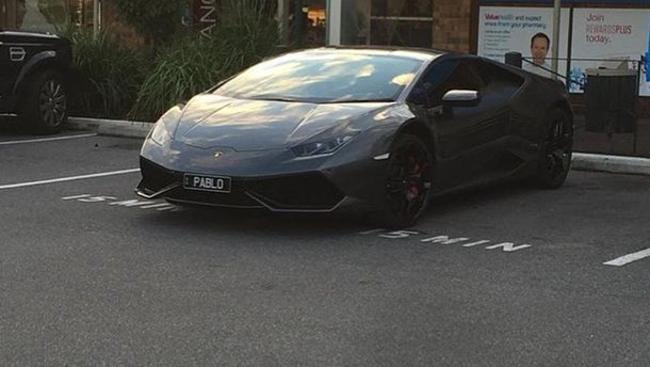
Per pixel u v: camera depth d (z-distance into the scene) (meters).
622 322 4.95
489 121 8.21
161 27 14.02
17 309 5.00
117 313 4.96
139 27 14.08
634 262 6.27
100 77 13.54
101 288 5.41
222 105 7.43
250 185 6.58
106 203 7.94
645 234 7.20
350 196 6.71
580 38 14.60
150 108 12.66
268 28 13.48
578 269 6.05
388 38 15.81
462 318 4.98
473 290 5.51
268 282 5.59
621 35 14.38
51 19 18.25
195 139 6.97
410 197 7.25
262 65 8.29
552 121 9.11
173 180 6.83
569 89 12.57
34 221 7.18
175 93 12.38
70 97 12.86
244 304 5.15
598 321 4.96
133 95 13.61
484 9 15.23
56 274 5.68
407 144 7.12
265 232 6.92
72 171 9.63
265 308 5.08
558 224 7.53
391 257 6.27
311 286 5.52
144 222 7.20
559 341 4.64
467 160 7.96
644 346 4.59
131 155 10.85
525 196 8.81
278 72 8.03
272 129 6.89
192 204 6.82
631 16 14.30
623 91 11.05
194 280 5.60
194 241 6.60
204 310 5.03
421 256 6.32
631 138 11.98
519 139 8.63
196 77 12.47
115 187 8.72
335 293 5.39
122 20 14.43
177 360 4.32
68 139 12.10
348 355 4.41
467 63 8.33
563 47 14.70
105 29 14.26
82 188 8.64
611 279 5.82
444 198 8.58
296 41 14.20
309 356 4.39
